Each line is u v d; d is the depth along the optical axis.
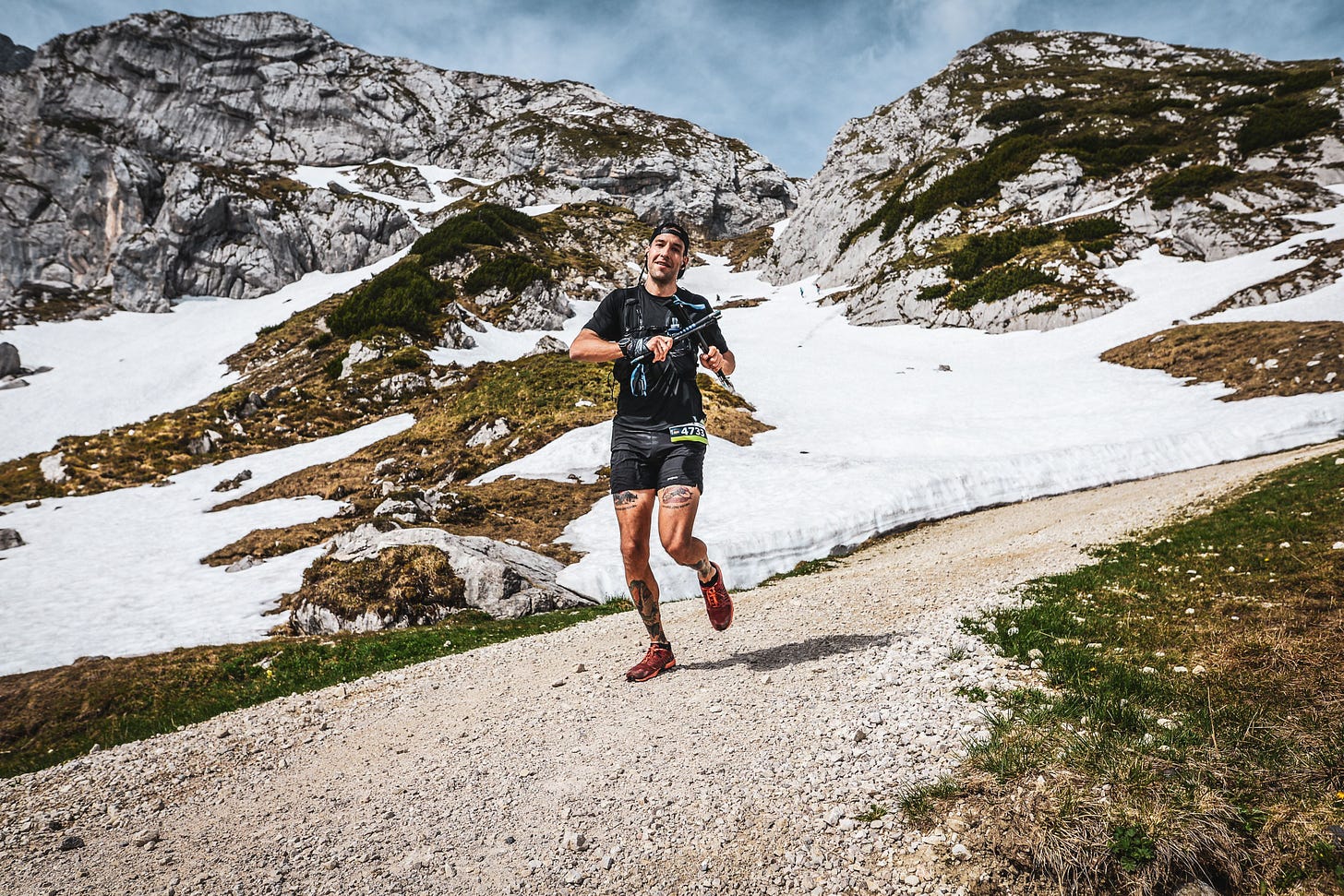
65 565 26.23
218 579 23.47
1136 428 33.19
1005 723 4.46
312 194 101.12
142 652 16.41
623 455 5.62
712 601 5.96
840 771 4.30
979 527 23.41
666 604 12.63
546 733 5.60
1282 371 35.31
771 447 35.78
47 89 116.50
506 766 5.10
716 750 4.83
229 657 15.15
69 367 69.19
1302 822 3.30
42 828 5.02
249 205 94.62
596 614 16.23
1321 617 6.08
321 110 138.88
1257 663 5.20
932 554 19.08
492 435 38.00
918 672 5.70
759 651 6.93
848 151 122.81
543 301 71.31
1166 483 25.25
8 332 74.00
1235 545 10.60
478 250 83.06
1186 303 51.44
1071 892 3.22
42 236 92.69
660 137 154.12
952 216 80.44
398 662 12.88
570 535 24.64
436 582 17.62
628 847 3.88
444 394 49.78
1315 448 25.86
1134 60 127.38
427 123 147.62
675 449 5.49
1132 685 4.99
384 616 16.94
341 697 7.91
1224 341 41.94
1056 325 58.03
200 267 91.62
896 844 3.60
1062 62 129.62
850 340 66.69
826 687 5.65
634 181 139.62
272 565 24.41
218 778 5.75
